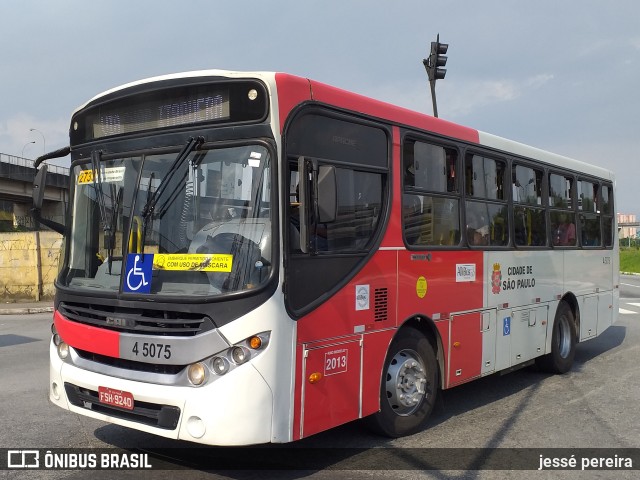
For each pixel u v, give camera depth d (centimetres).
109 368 477
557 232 907
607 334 1366
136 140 511
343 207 516
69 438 578
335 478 486
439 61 1328
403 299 577
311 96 486
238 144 460
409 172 599
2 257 2081
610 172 1130
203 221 463
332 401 492
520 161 803
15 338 1270
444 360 638
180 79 488
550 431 624
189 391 433
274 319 439
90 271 519
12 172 4844
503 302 746
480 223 711
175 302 446
